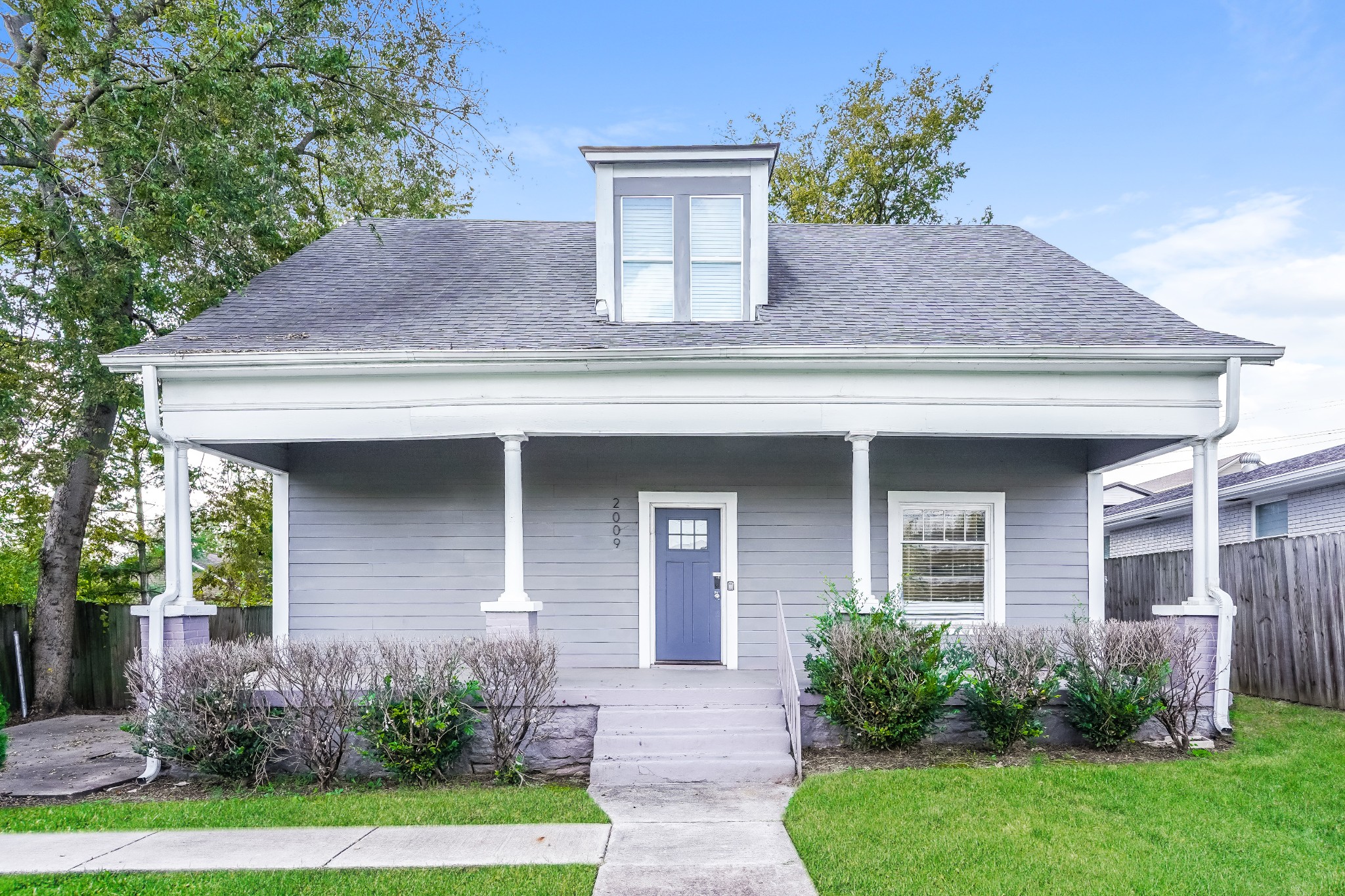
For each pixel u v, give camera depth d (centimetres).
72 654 1216
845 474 959
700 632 952
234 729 674
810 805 563
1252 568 973
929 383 788
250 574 1672
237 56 1051
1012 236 1156
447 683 684
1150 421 782
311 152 1423
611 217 905
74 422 1140
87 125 1046
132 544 1481
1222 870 445
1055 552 967
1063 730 737
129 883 452
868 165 2152
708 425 788
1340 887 425
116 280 1066
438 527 958
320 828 547
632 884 439
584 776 708
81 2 1033
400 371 787
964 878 439
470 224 1182
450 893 430
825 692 714
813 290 962
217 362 771
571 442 961
